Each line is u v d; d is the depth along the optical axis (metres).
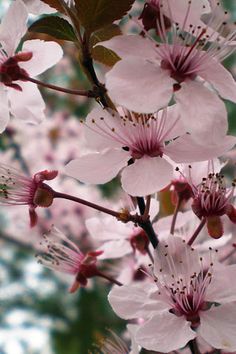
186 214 0.18
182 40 0.15
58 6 0.16
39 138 0.39
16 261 0.38
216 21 0.16
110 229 0.18
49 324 0.35
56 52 0.17
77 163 0.16
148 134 0.16
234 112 0.38
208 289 0.16
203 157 0.16
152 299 0.16
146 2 0.15
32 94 0.17
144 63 0.15
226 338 0.15
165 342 0.15
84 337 0.33
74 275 0.18
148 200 0.16
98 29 0.15
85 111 0.42
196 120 0.15
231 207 0.16
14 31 0.16
